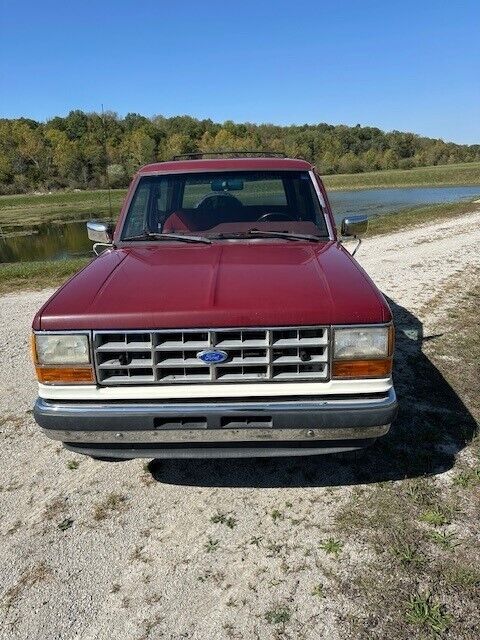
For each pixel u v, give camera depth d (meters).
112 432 2.68
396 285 8.48
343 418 2.64
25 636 2.29
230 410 2.63
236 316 2.57
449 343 5.60
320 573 2.57
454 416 4.00
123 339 2.63
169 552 2.75
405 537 2.78
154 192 4.11
